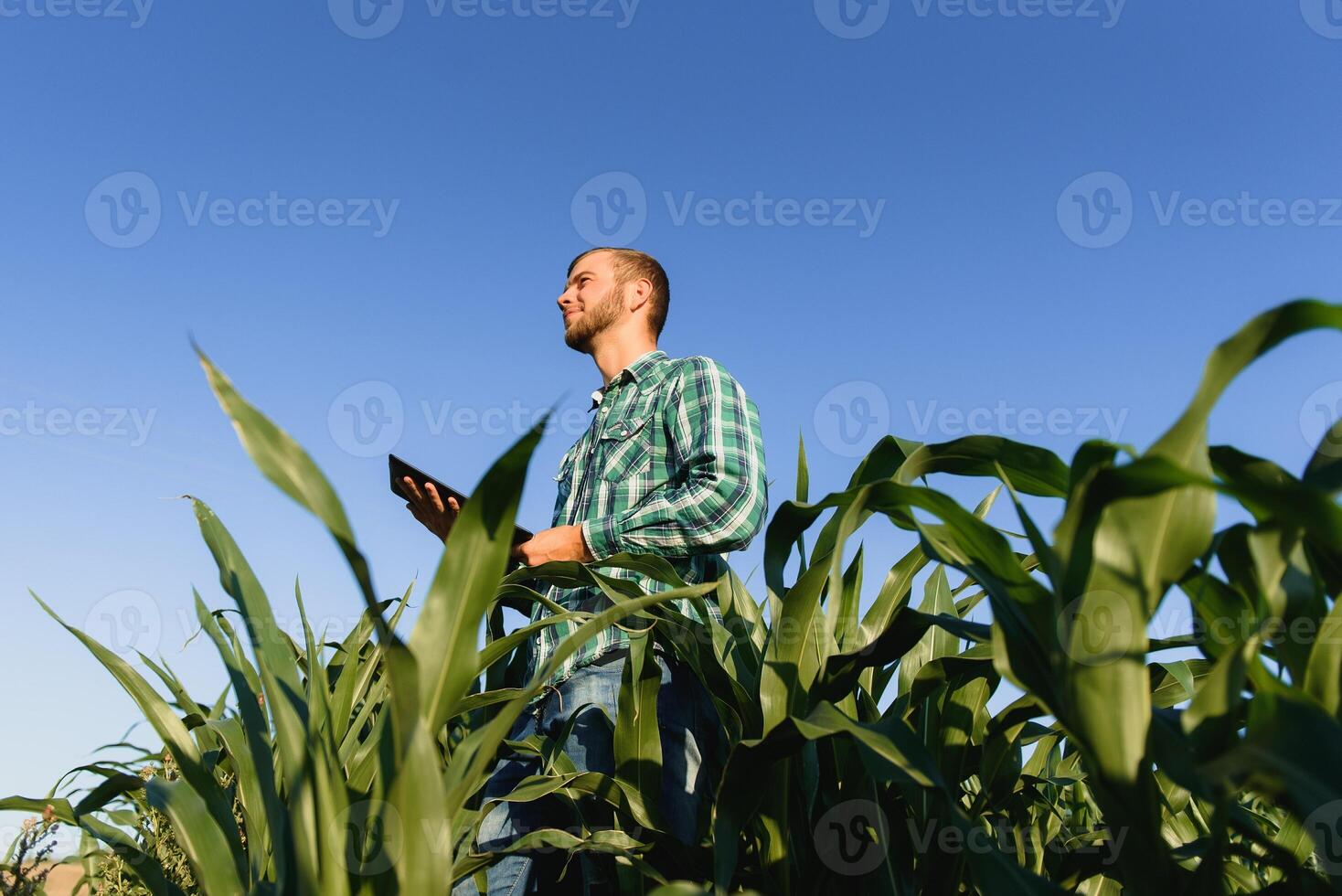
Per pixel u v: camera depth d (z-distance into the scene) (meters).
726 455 1.88
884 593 1.47
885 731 1.03
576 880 1.80
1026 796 1.62
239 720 1.37
